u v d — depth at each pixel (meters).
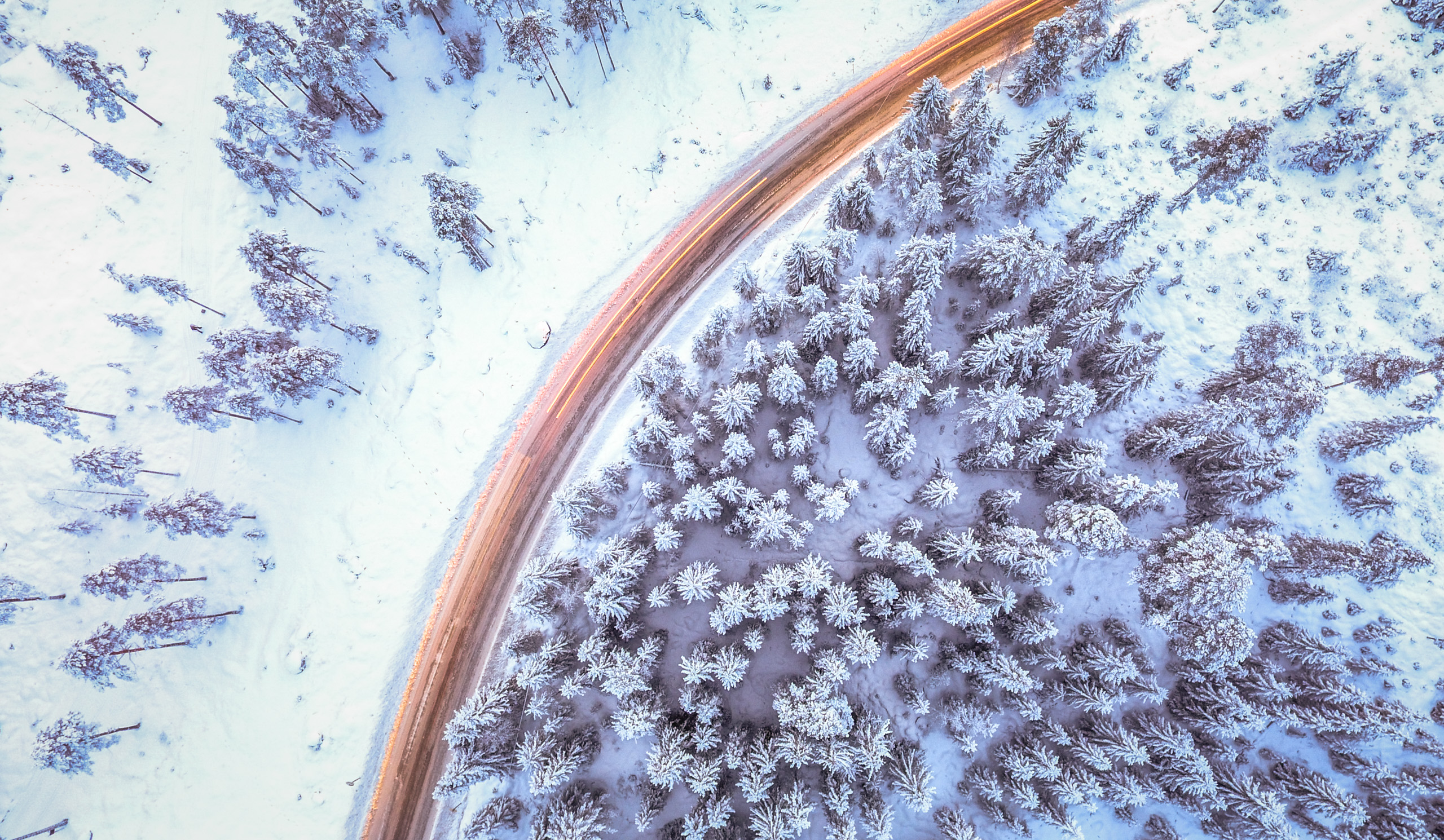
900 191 34.22
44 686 34.28
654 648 31.00
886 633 33.03
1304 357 35.31
